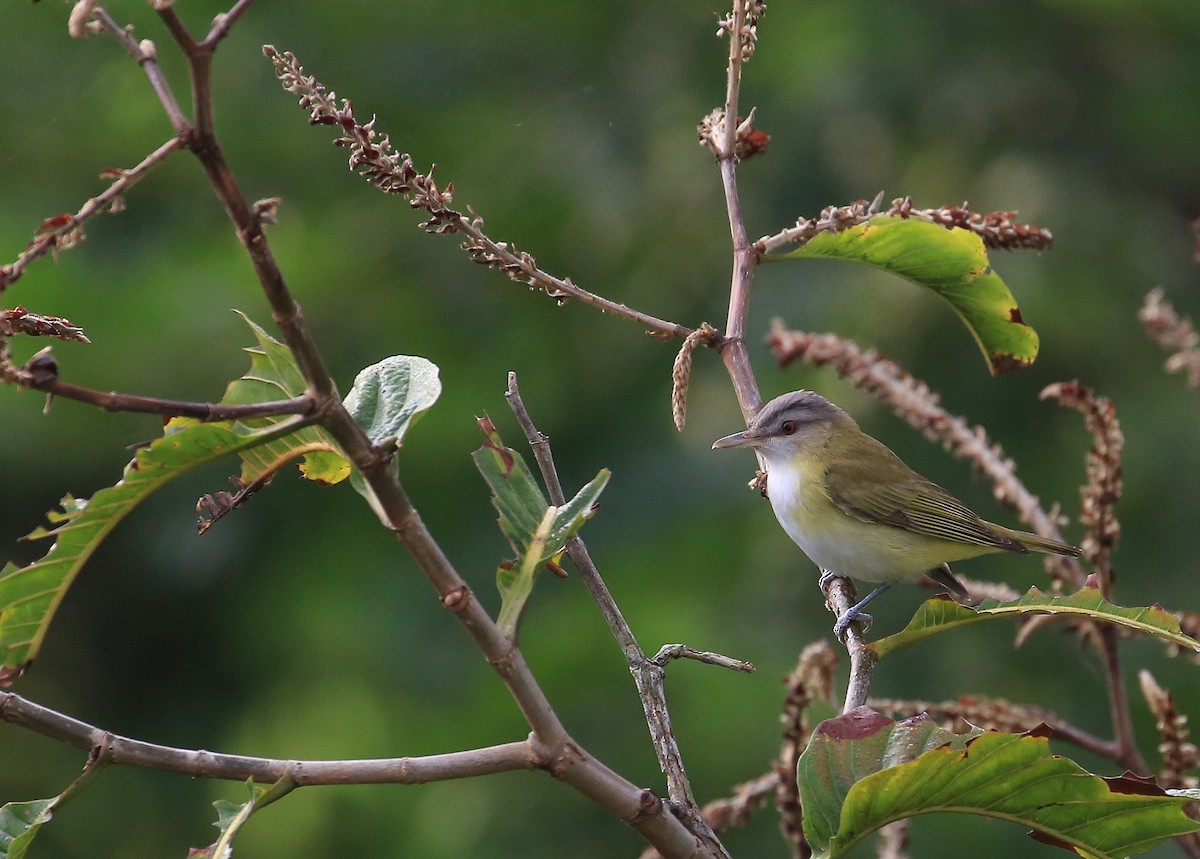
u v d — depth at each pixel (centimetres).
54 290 1345
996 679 1318
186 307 1377
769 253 489
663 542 1429
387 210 1563
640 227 1577
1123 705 520
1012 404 1443
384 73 1544
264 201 255
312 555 1515
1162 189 1591
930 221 473
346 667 1412
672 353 1539
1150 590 1385
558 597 1408
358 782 303
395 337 1489
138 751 304
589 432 1541
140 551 1534
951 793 311
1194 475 1417
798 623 1340
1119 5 1562
